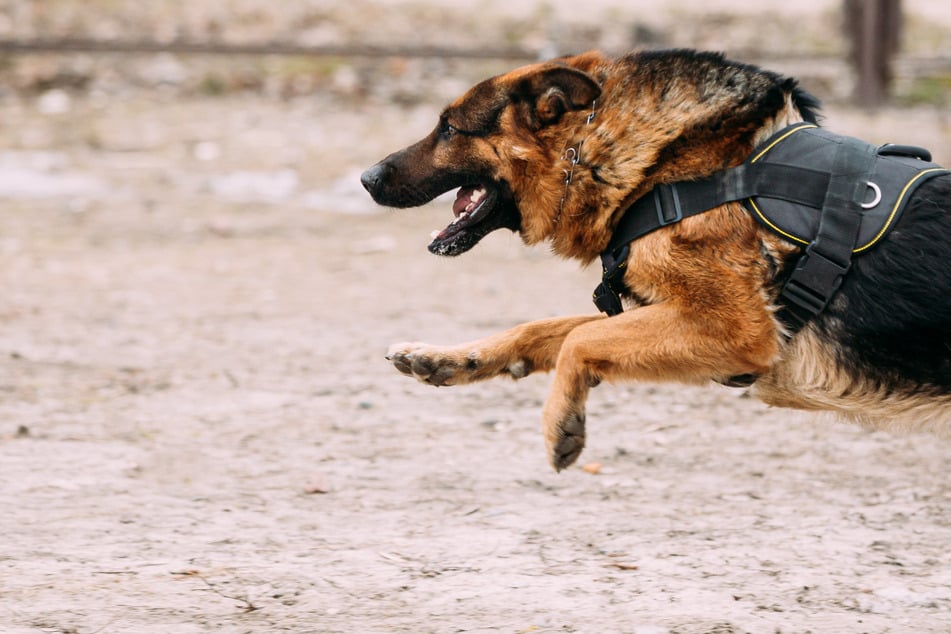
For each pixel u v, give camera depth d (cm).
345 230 1705
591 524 753
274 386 1043
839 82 2636
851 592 650
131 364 1097
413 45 2784
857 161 654
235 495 798
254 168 2022
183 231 1664
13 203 1778
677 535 735
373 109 2428
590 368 694
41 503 768
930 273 628
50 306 1289
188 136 2198
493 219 763
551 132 723
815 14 3231
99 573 657
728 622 609
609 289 717
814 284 648
